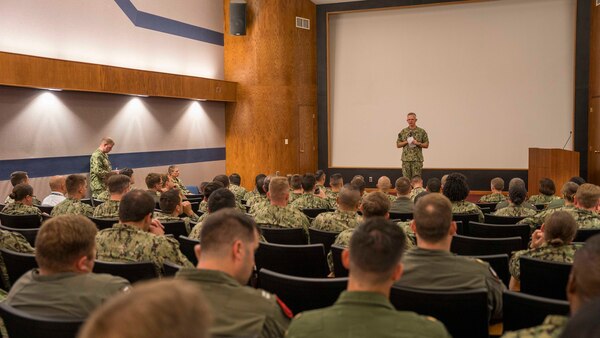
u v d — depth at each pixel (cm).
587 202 374
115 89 800
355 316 139
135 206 273
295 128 1151
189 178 1035
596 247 118
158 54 941
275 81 1124
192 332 63
